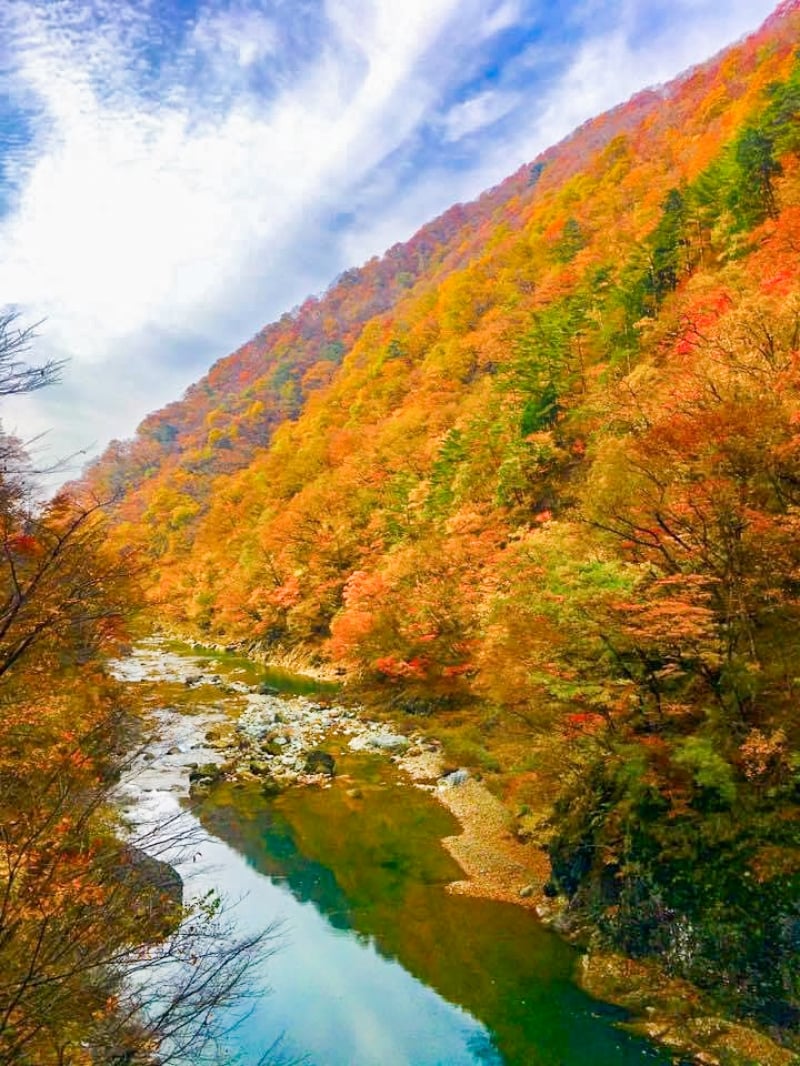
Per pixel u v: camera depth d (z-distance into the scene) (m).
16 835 5.82
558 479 34.84
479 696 22.97
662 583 12.90
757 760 11.12
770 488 12.62
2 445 5.86
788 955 9.91
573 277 64.62
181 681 39.84
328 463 78.44
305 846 17.53
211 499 97.31
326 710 31.73
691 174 65.31
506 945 12.81
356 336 165.75
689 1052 9.76
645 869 12.03
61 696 7.05
